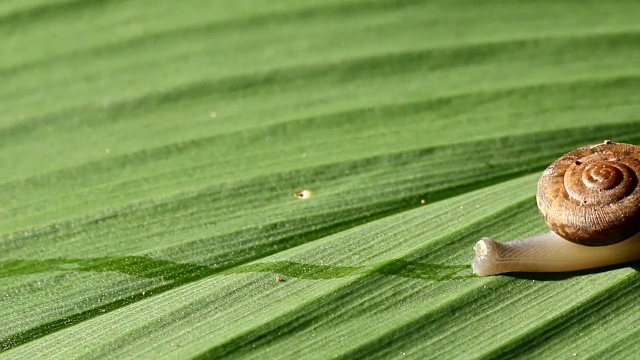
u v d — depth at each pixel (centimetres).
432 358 22
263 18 27
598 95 25
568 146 24
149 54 27
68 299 23
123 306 22
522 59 26
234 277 23
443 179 24
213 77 26
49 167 25
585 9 27
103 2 28
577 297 22
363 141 25
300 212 24
